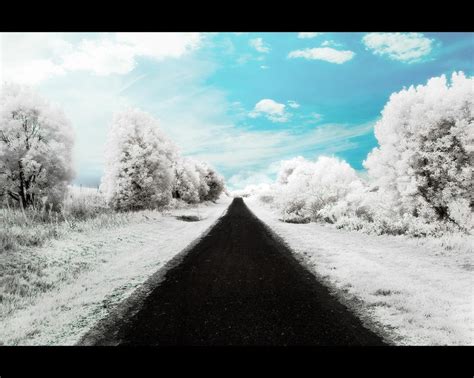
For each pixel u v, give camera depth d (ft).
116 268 29.50
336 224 52.85
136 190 74.43
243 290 21.66
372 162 46.68
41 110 51.52
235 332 15.48
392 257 30.04
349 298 19.85
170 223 65.92
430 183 41.45
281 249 35.68
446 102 39.55
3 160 48.62
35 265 28.07
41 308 20.21
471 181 38.19
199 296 20.65
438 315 17.12
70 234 39.65
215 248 37.42
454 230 36.47
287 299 19.76
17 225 37.76
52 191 51.60
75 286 24.49
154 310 18.62
